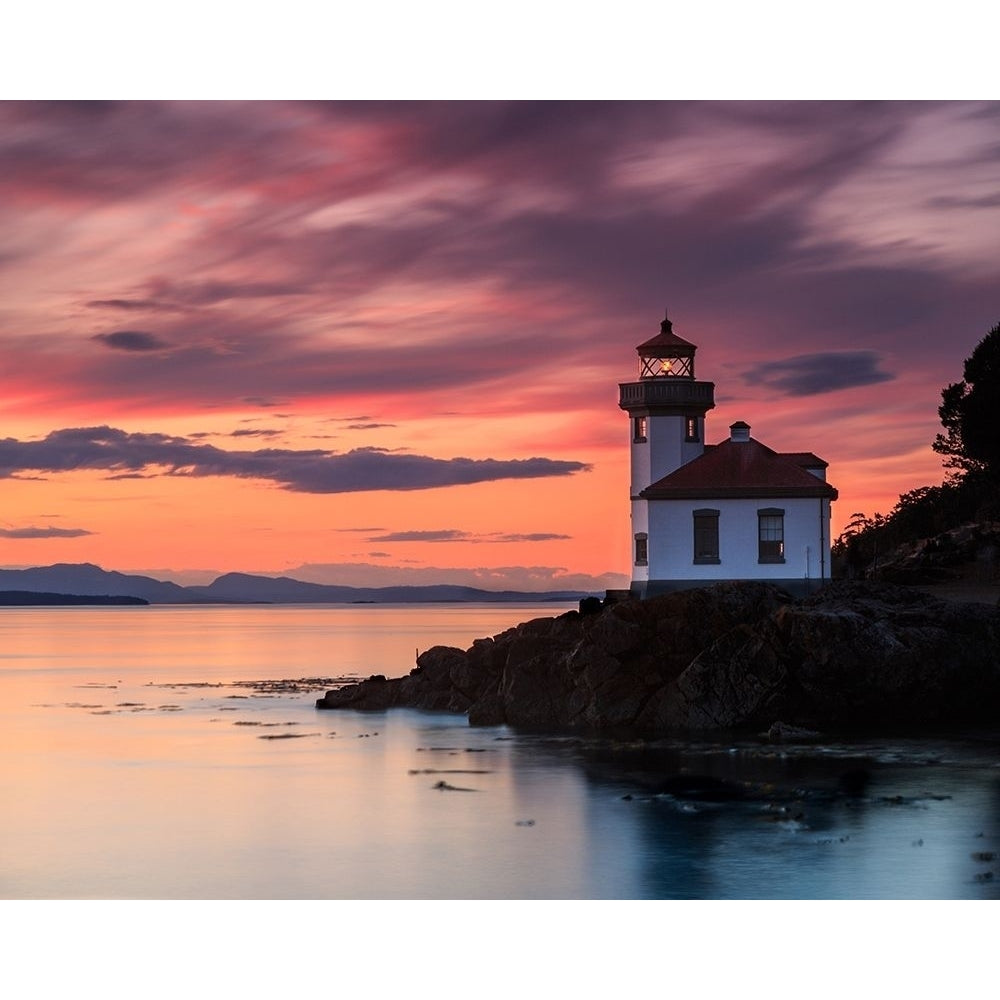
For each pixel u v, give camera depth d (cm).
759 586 6006
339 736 6025
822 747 5138
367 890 3372
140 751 5697
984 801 4103
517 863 3572
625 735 5581
